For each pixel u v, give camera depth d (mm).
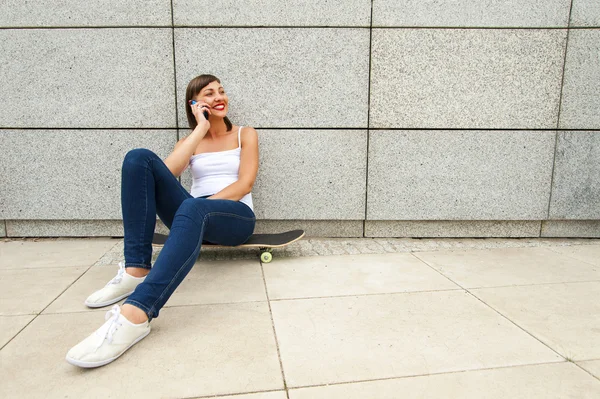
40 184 3199
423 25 3094
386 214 3303
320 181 3244
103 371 1485
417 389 1380
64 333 1757
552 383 1410
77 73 3078
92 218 3252
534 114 3209
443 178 3270
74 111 3119
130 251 2064
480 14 3090
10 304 2049
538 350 1625
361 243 3215
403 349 1632
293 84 3129
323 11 3051
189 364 1526
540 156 3260
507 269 2594
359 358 1568
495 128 3223
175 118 3141
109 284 2053
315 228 3355
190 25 3039
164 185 2121
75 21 3020
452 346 1654
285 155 3203
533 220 3371
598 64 3152
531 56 3143
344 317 1911
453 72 3150
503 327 1815
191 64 3082
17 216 3229
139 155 2002
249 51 3082
